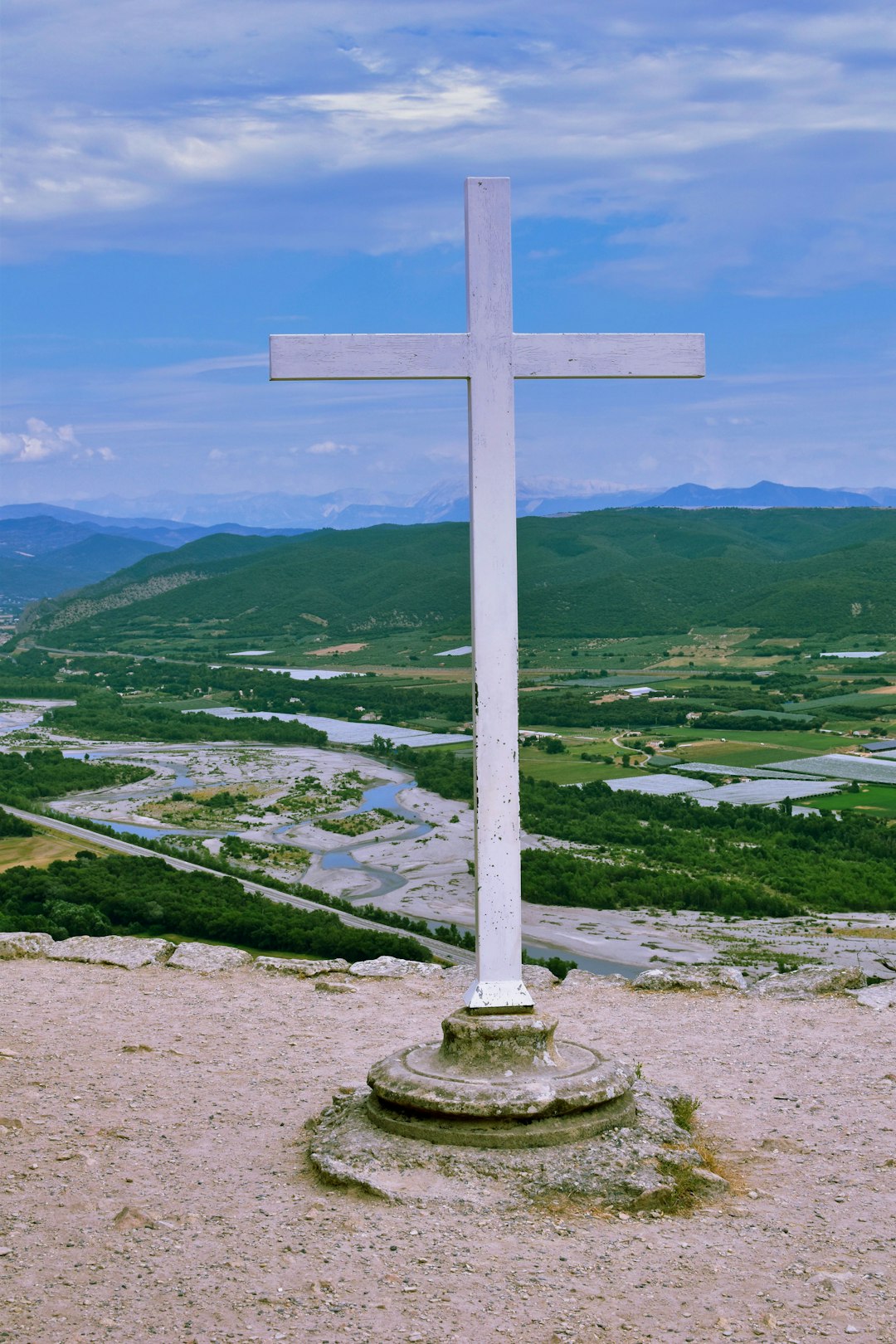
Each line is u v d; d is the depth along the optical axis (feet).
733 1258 16.55
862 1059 25.93
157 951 36.24
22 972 34.60
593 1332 14.60
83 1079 24.71
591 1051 22.30
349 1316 14.97
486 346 22.70
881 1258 16.48
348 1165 19.24
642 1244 16.98
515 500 22.62
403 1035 28.45
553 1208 18.04
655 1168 19.07
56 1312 15.02
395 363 22.63
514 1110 19.80
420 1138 20.03
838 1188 19.02
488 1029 21.11
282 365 22.43
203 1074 25.26
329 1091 24.06
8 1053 26.37
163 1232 17.33
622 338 22.98
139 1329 14.62
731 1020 29.68
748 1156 20.52
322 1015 30.30
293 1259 16.48
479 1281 15.88
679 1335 14.52
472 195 22.57
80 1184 19.13
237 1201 18.47
